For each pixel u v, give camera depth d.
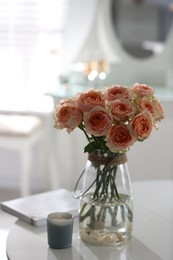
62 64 3.24
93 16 3.05
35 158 3.41
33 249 1.21
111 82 3.02
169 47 3.01
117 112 1.13
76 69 3.03
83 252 1.20
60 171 3.30
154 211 1.49
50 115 3.02
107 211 1.24
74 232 1.33
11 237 1.28
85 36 3.10
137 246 1.24
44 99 3.26
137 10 2.97
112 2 2.96
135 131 1.13
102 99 1.17
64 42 3.21
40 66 3.27
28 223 1.38
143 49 3.01
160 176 3.22
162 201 1.57
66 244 1.22
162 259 1.17
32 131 2.92
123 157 1.22
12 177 3.50
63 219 1.25
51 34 3.21
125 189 1.25
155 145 3.17
